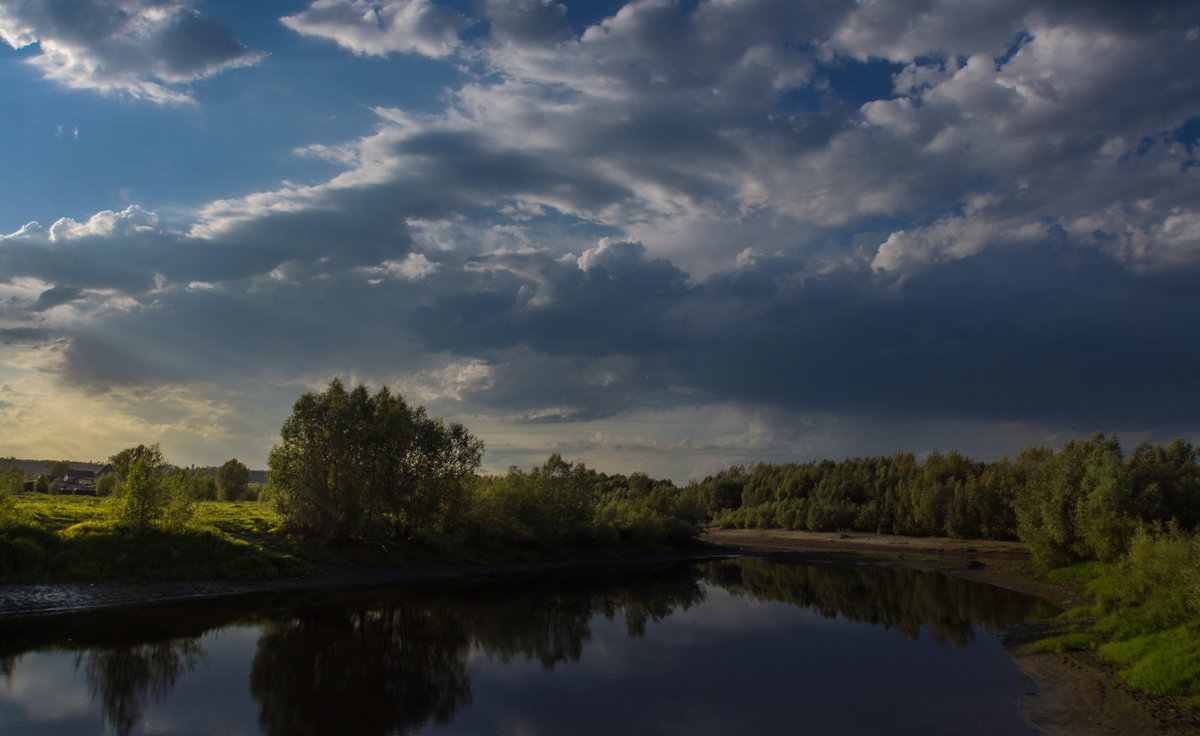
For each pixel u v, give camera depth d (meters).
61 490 86.81
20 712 18.53
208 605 34.16
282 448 50.44
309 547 47.66
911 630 34.56
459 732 18.50
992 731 18.56
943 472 110.88
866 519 114.81
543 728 18.97
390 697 21.45
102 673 22.47
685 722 19.62
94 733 17.28
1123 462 50.50
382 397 53.06
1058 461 55.00
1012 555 80.44
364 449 50.62
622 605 42.84
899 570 68.81
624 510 87.50
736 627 35.53
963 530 95.31
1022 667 25.50
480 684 23.41
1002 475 95.81
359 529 49.50
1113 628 28.02
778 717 20.11
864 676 24.92
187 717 18.77
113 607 31.95
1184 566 24.58
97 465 146.38
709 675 25.05
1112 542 44.34
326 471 49.38
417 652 27.62
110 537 36.72
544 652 28.70
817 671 25.75
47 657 23.94
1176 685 19.45
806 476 142.62
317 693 21.52
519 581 53.53
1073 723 18.70
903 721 19.61
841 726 19.25
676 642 31.39
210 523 47.31
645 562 77.62
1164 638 23.20
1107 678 21.98
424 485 54.09
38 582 31.95
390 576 48.88
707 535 116.50
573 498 76.06
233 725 18.33
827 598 47.25
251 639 28.03
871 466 137.12
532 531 66.94
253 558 41.31
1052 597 45.72
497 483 68.06
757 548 94.81
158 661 24.12
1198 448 86.25
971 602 44.53
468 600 41.72
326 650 27.00
